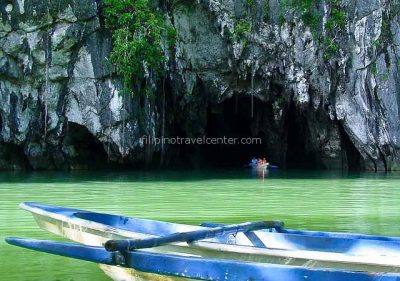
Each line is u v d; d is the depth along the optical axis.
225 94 27.53
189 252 7.30
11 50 24.42
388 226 12.64
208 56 26.86
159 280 7.28
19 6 24.30
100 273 8.62
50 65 24.70
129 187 19.66
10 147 26.08
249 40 26.56
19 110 24.92
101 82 25.02
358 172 27.23
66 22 24.53
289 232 8.59
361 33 26.66
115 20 24.88
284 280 5.99
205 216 13.73
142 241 6.81
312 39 26.47
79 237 8.18
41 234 11.31
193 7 26.48
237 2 26.45
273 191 19.03
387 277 5.73
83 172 25.58
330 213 14.40
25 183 20.70
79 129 25.98
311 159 30.53
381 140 27.14
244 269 6.15
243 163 31.28
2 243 10.55
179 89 26.86
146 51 24.84
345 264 6.59
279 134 29.42
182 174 25.12
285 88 27.12
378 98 27.06
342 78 26.75
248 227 8.23
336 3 26.48
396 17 27.17
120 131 25.22
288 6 26.39
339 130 28.03
